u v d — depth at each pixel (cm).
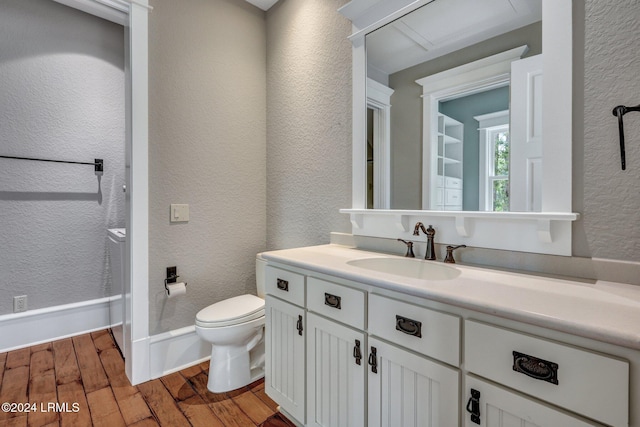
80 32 249
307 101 205
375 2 162
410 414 97
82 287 253
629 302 78
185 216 200
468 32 133
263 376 190
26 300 230
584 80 103
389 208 161
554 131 108
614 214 99
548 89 109
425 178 148
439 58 143
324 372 126
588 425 65
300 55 210
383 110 164
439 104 143
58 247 243
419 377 94
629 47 96
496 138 125
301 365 137
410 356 96
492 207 125
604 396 63
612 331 61
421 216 146
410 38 153
